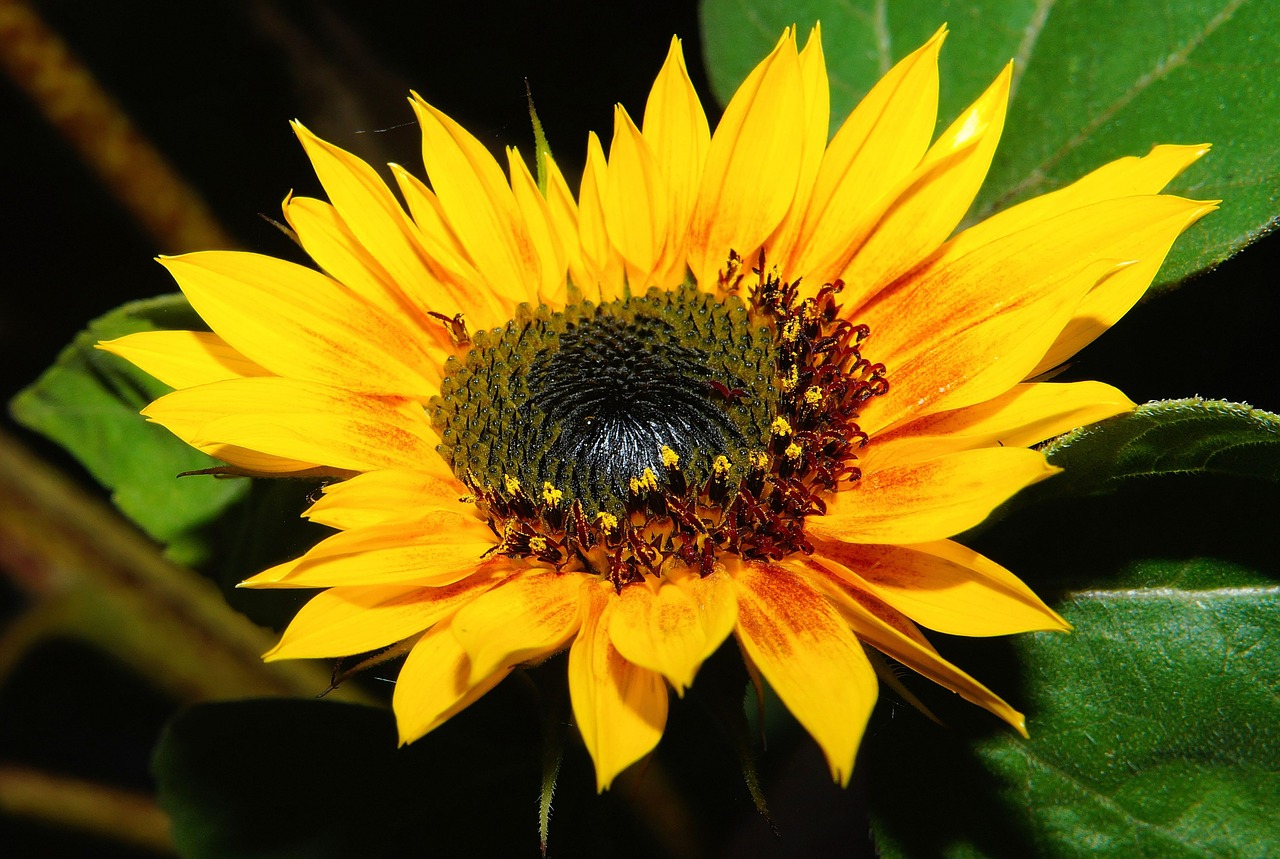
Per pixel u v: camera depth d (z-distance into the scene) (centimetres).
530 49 65
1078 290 48
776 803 59
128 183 62
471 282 53
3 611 70
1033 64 56
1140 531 52
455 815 54
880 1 57
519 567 50
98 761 69
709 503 51
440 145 52
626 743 47
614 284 54
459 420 52
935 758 52
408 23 66
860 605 47
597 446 51
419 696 47
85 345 55
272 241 66
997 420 50
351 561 49
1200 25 54
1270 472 51
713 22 58
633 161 52
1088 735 52
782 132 52
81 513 61
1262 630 52
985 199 55
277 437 49
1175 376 56
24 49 60
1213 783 52
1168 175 50
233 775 55
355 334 52
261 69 66
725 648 48
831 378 52
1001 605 48
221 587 56
